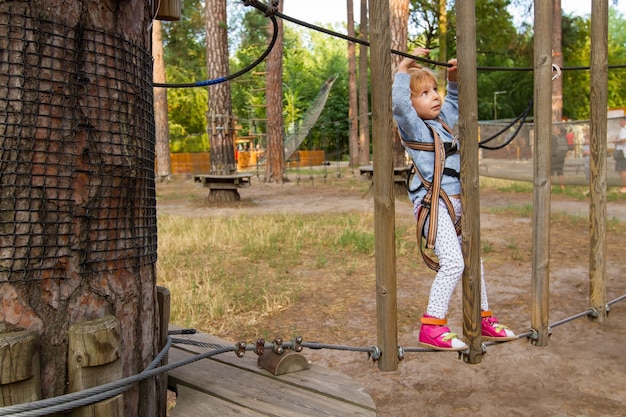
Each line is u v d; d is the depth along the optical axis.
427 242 2.93
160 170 27.20
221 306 5.68
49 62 1.92
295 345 2.77
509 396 3.84
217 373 2.76
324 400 2.45
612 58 45.81
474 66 2.70
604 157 3.88
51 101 1.92
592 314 3.89
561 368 4.27
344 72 55.81
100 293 2.05
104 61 2.06
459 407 3.70
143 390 2.27
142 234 2.25
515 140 15.61
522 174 15.54
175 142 44.22
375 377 4.22
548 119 3.07
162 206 15.91
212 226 11.06
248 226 10.97
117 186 2.10
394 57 14.06
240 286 6.63
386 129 2.57
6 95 1.86
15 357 1.77
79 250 1.99
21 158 1.87
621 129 12.59
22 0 1.87
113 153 2.08
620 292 6.27
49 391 1.92
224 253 8.73
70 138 1.96
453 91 3.34
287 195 18.00
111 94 2.08
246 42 21.55
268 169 22.98
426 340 2.88
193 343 2.90
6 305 1.86
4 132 1.85
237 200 15.96
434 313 2.89
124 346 2.15
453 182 2.98
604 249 3.89
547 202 3.10
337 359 4.55
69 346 1.94
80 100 1.99
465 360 2.86
